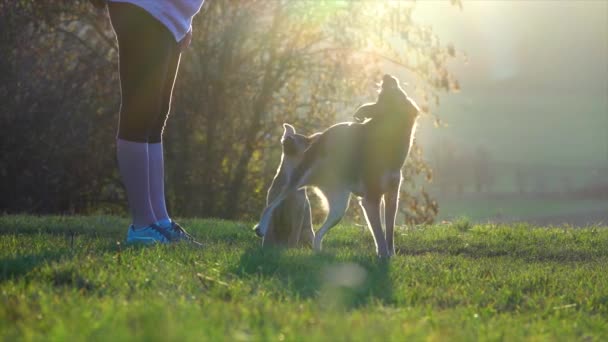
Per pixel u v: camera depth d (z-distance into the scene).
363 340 3.30
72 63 22.48
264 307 4.10
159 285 4.90
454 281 5.89
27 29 21.70
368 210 7.38
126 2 7.13
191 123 22.59
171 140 22.80
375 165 7.33
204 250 6.97
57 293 4.48
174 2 7.25
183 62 22.36
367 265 6.32
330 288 5.12
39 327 3.54
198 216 22.92
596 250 8.96
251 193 23.89
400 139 7.41
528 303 5.09
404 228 11.37
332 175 7.34
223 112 22.72
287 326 3.61
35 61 21.55
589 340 4.07
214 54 22.31
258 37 22.61
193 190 22.78
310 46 23.19
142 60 7.20
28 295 4.33
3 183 21.91
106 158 23.11
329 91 22.61
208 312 3.91
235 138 23.27
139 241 7.44
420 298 5.06
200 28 22.11
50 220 11.17
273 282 5.27
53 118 21.73
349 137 7.39
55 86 21.83
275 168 23.59
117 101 22.70
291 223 7.76
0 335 3.36
